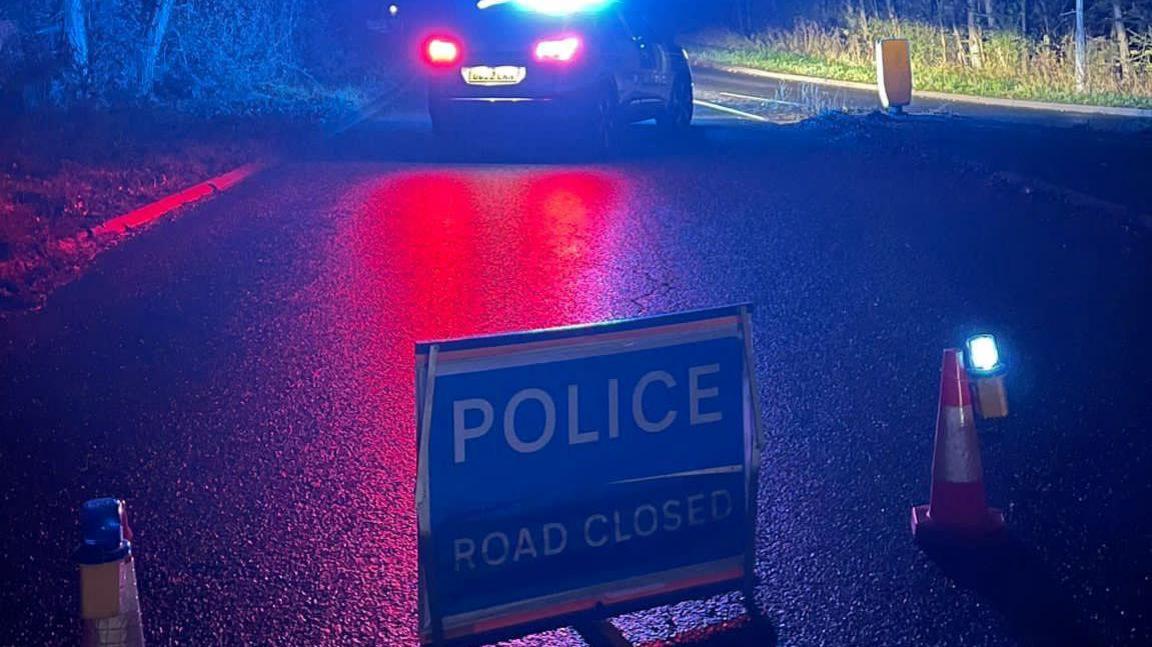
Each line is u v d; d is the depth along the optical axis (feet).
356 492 20.43
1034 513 19.25
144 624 16.35
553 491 15.49
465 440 15.10
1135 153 53.06
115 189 45.29
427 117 74.33
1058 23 95.76
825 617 16.33
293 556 18.26
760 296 32.09
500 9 56.08
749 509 16.30
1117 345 27.45
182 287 33.53
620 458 15.75
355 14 122.31
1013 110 77.41
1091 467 20.89
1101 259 34.91
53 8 72.28
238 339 28.96
